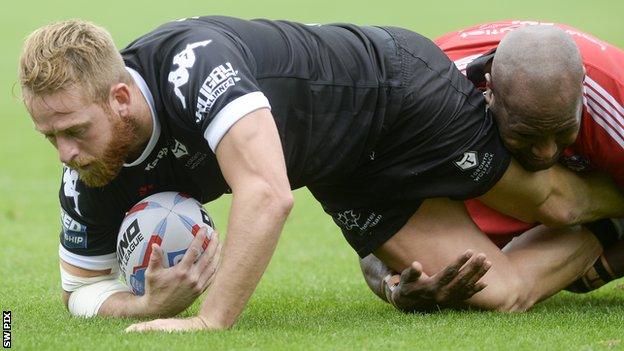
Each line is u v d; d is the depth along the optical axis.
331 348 14.25
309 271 25.22
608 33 78.25
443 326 16.33
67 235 17.28
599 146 17.78
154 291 16.03
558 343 14.99
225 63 14.86
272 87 15.80
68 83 14.30
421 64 17.28
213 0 111.00
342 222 18.59
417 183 17.53
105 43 14.63
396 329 16.02
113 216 16.89
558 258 18.95
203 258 16.06
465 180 17.42
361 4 106.12
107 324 15.95
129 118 14.87
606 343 15.02
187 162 15.91
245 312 18.42
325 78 16.34
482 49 18.95
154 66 15.27
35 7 105.06
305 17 95.06
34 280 22.78
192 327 14.96
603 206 18.80
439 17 94.62
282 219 14.52
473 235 18.67
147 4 106.81
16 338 14.96
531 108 16.19
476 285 17.41
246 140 14.49
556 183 18.16
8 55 78.62
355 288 22.42
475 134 17.20
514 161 17.44
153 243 16.30
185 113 15.01
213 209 36.72
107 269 17.50
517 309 18.50
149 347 13.91
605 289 22.19
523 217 18.56
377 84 16.72
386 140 17.19
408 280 17.53
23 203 36.62
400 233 18.39
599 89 17.52
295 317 17.58
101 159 14.83
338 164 16.83
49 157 47.62
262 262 14.68
